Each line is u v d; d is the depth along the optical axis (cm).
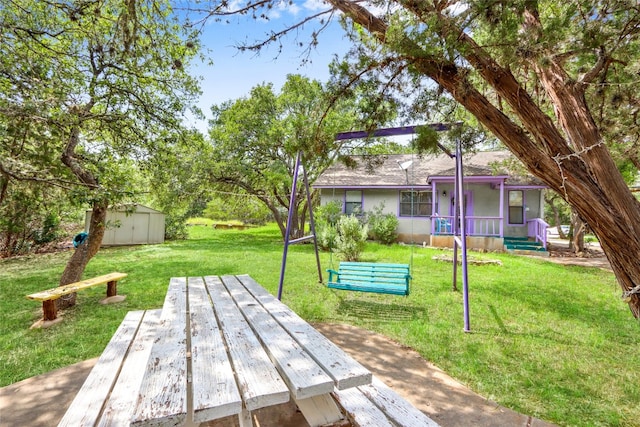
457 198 628
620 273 249
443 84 285
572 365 332
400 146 1777
